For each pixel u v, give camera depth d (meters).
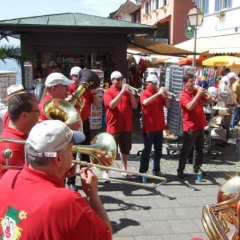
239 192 2.26
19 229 1.74
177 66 7.56
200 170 6.40
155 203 5.26
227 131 9.51
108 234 1.88
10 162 2.62
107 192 5.63
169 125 7.77
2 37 9.17
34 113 2.79
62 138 1.86
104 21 9.73
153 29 9.38
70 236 1.72
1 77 8.98
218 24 21.30
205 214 2.14
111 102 5.92
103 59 10.22
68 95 5.17
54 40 9.49
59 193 1.75
